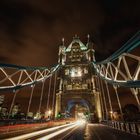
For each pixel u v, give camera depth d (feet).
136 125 73.97
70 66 372.58
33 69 228.84
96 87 334.03
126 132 84.23
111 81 149.89
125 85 108.58
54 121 185.68
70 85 350.02
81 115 564.30
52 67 301.84
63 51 409.90
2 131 69.67
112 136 69.21
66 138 65.00
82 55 396.16
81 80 352.69
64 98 329.72
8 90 166.30
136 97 92.22
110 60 159.12
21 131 86.28
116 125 119.55
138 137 63.52
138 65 85.87
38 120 123.65
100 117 296.92
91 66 358.23
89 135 74.59
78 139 61.46
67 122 295.28
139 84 87.35
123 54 114.83
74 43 430.20
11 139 66.74
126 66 107.45
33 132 97.14
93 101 320.29
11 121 78.48
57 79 363.97
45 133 89.86
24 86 194.80
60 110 316.40
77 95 328.29
